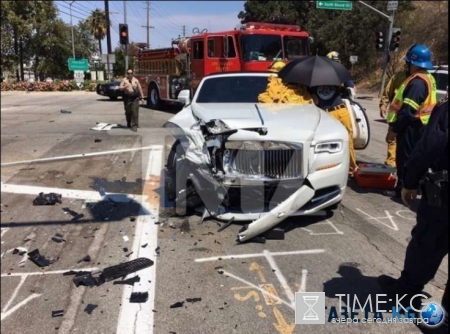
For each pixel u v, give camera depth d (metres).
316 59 5.96
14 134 10.72
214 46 11.87
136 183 6.30
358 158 8.18
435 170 2.65
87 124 12.60
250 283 3.50
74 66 39.50
